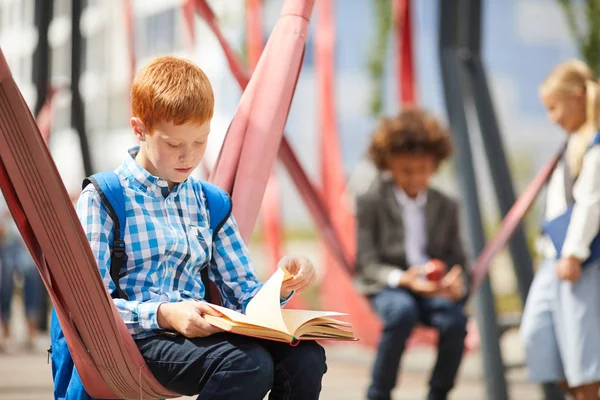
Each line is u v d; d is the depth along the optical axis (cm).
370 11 1552
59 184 184
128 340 196
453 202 419
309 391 195
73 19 568
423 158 404
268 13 1496
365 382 616
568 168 382
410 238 415
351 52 1659
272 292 194
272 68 246
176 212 214
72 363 217
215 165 244
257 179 238
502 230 411
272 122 241
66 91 587
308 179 408
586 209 367
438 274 391
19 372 625
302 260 211
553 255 378
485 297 444
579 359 366
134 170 211
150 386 202
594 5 1164
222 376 186
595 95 377
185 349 195
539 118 1816
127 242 207
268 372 188
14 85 176
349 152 1644
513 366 456
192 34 480
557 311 375
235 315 189
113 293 206
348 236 704
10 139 181
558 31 1811
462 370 688
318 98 749
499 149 469
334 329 200
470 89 473
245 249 228
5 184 192
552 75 391
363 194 413
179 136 199
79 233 186
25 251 805
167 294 208
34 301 788
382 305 383
